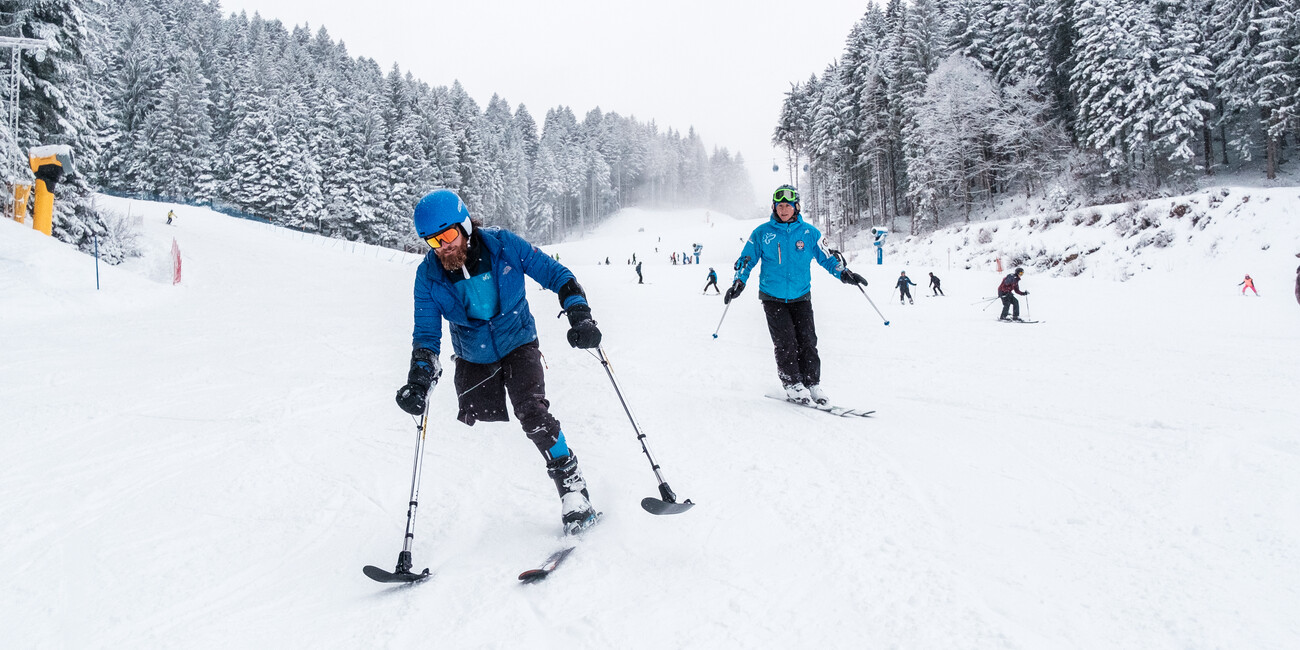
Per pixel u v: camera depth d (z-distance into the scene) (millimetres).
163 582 2287
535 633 1828
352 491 3223
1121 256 25938
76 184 20984
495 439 4094
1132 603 1812
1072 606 1815
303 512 2961
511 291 2662
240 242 33938
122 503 3127
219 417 4922
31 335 10258
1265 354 6707
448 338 9867
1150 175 34688
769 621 1817
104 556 2514
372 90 62844
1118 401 4398
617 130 121500
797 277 4738
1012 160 40750
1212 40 35062
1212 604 1772
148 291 16359
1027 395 4715
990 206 42406
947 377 5637
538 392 2635
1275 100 31953
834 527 2434
